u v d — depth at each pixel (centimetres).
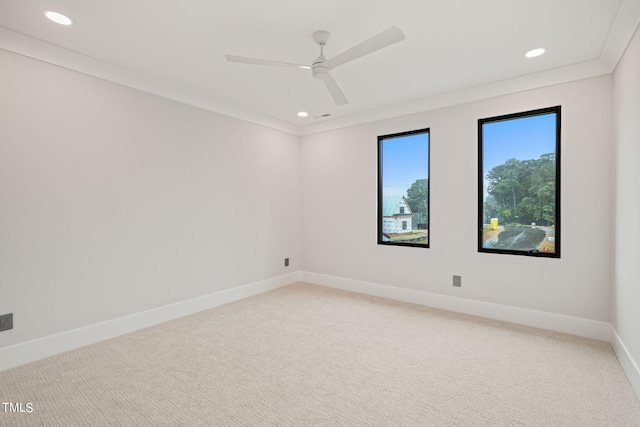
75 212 262
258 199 425
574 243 283
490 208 333
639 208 198
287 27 219
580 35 227
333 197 452
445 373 220
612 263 264
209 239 365
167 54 258
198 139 353
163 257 322
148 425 168
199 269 355
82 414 176
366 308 360
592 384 205
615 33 218
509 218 322
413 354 248
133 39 235
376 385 205
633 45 207
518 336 281
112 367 228
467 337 279
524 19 208
